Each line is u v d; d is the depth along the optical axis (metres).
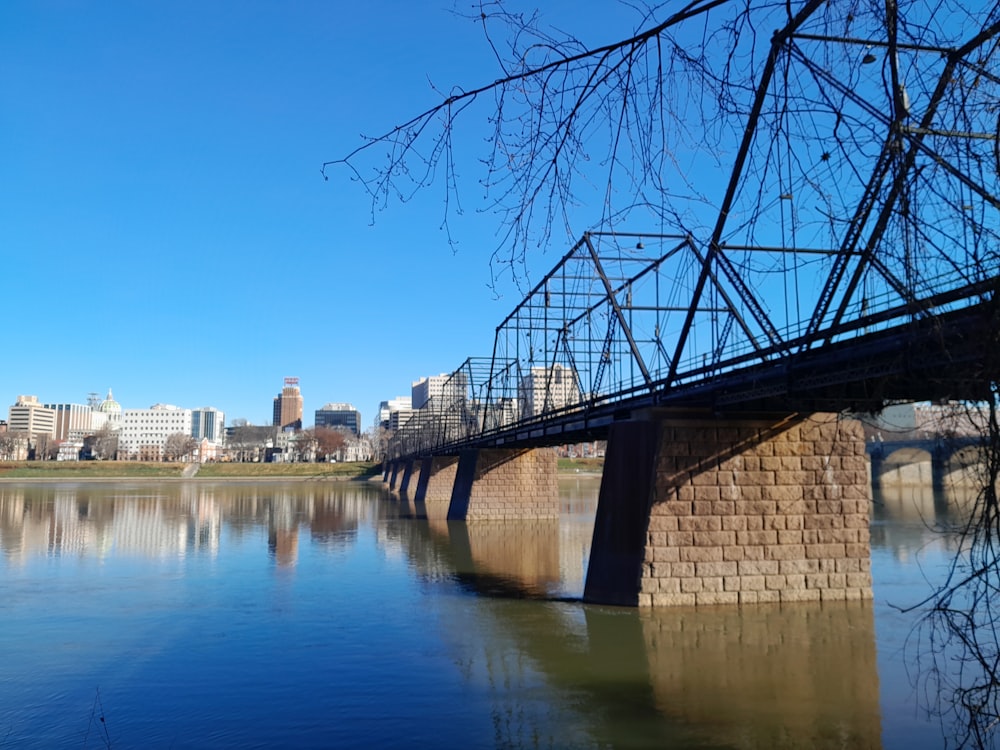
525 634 20.56
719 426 23.20
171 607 24.66
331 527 51.75
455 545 41.56
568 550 39.38
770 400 21.22
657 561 22.50
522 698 15.38
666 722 13.92
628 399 27.12
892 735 13.09
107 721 14.18
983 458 4.91
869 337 14.48
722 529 22.83
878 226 5.21
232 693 15.80
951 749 12.20
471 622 22.16
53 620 22.70
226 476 148.88
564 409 34.59
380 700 15.34
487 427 66.00
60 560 35.75
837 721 13.84
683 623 21.03
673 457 22.83
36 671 17.42
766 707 14.67
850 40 4.69
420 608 24.34
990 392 4.80
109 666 17.81
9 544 42.03
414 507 72.56
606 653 18.55
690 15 4.53
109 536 46.16
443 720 14.16
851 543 23.34
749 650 18.56
